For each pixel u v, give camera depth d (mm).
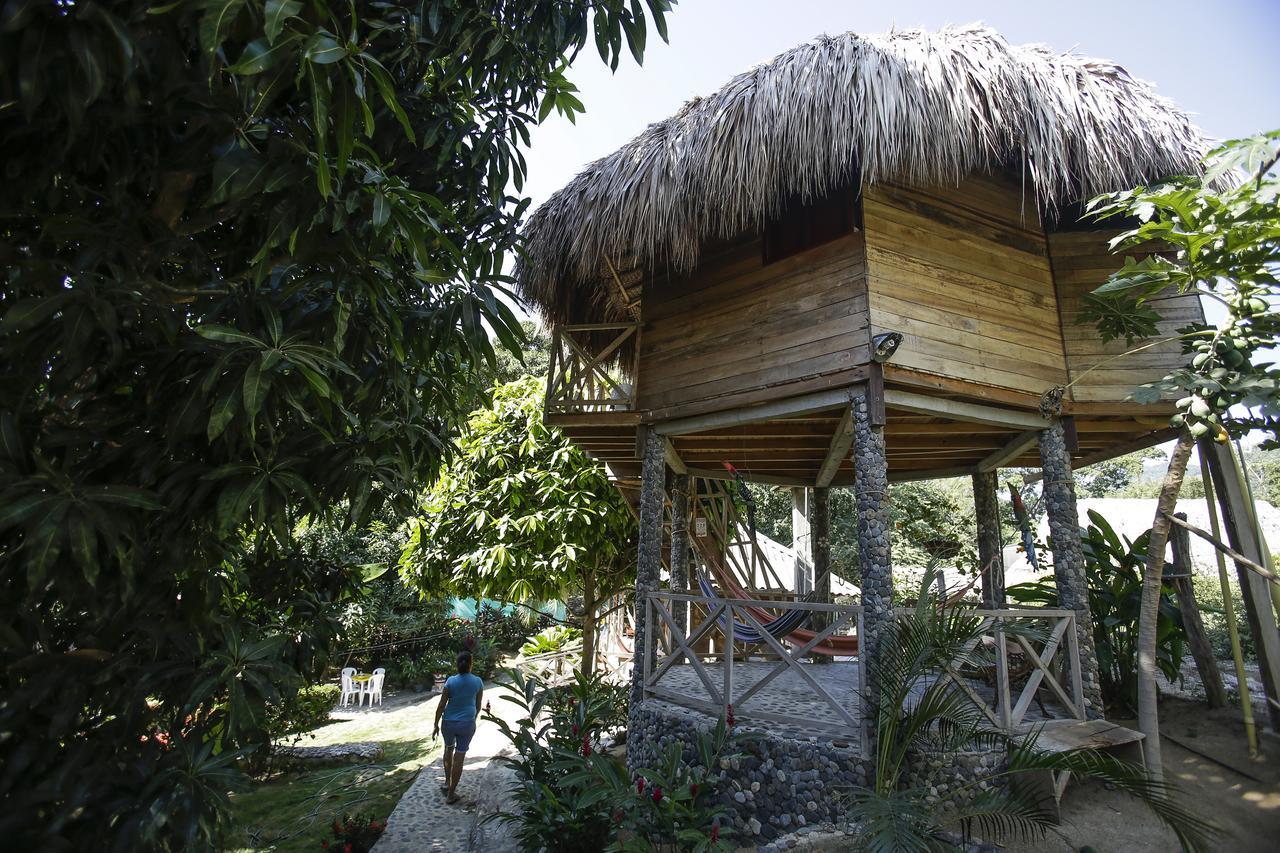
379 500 3146
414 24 2904
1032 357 5469
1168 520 4266
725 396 5605
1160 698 5754
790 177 4656
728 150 4828
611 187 5453
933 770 4004
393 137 3193
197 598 2611
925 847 2977
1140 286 4535
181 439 2348
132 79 1942
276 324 2352
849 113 4418
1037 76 4711
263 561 3799
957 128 4402
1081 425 5965
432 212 2943
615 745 7125
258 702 2643
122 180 2219
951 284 5227
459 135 3279
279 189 2227
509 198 3709
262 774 7270
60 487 1995
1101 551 5895
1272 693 4660
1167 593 5789
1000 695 4246
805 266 5316
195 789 2346
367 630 13219
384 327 2852
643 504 6129
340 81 2139
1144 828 3748
